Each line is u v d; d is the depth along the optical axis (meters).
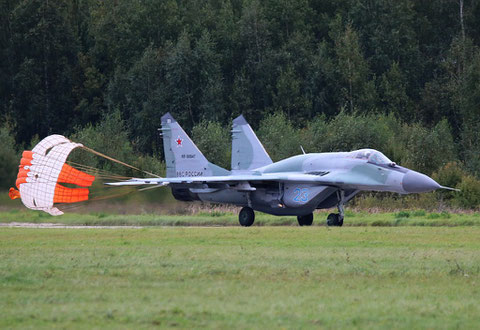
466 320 31.80
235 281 41.16
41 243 65.12
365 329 30.02
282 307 33.94
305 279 41.81
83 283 40.78
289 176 97.19
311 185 96.00
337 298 36.22
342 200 95.94
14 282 41.44
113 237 71.12
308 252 54.78
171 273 44.12
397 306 34.41
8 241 67.75
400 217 108.94
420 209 129.88
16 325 30.77
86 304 34.88
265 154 112.81
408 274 43.53
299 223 102.25
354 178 92.25
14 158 153.00
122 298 36.31
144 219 109.44
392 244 61.56
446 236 69.19
